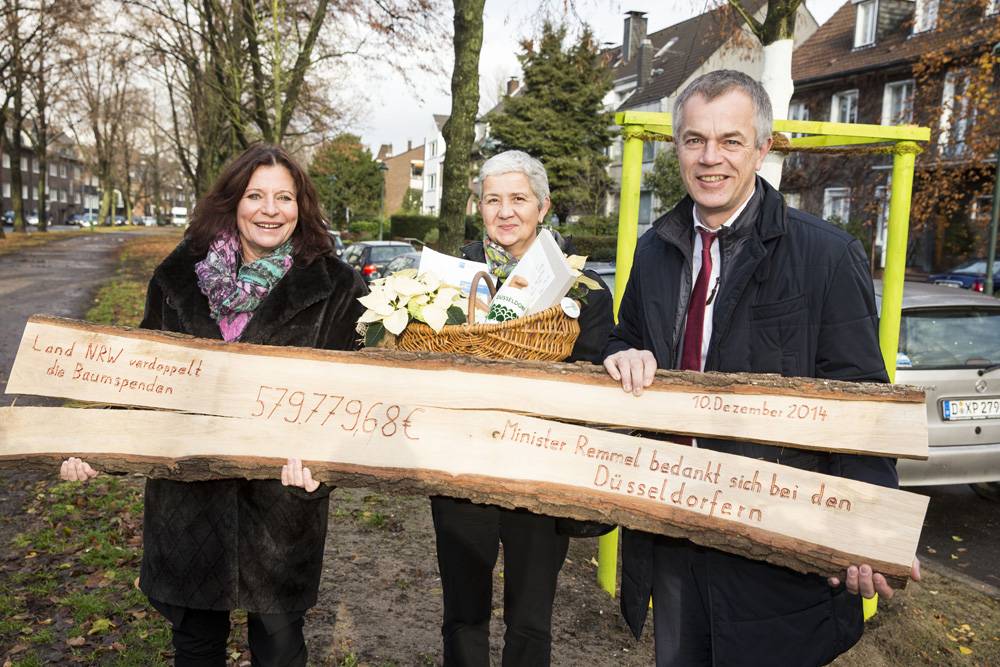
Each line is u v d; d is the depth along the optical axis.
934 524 5.11
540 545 2.32
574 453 1.93
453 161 6.50
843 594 1.90
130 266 22.75
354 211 54.88
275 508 2.27
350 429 2.06
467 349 2.10
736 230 1.91
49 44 30.78
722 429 1.85
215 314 2.34
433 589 3.71
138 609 3.42
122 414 2.16
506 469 1.96
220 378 2.14
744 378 1.83
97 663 3.00
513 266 2.53
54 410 2.18
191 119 30.91
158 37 20.59
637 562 2.07
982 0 13.97
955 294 5.18
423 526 4.55
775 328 1.87
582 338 2.40
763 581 1.89
